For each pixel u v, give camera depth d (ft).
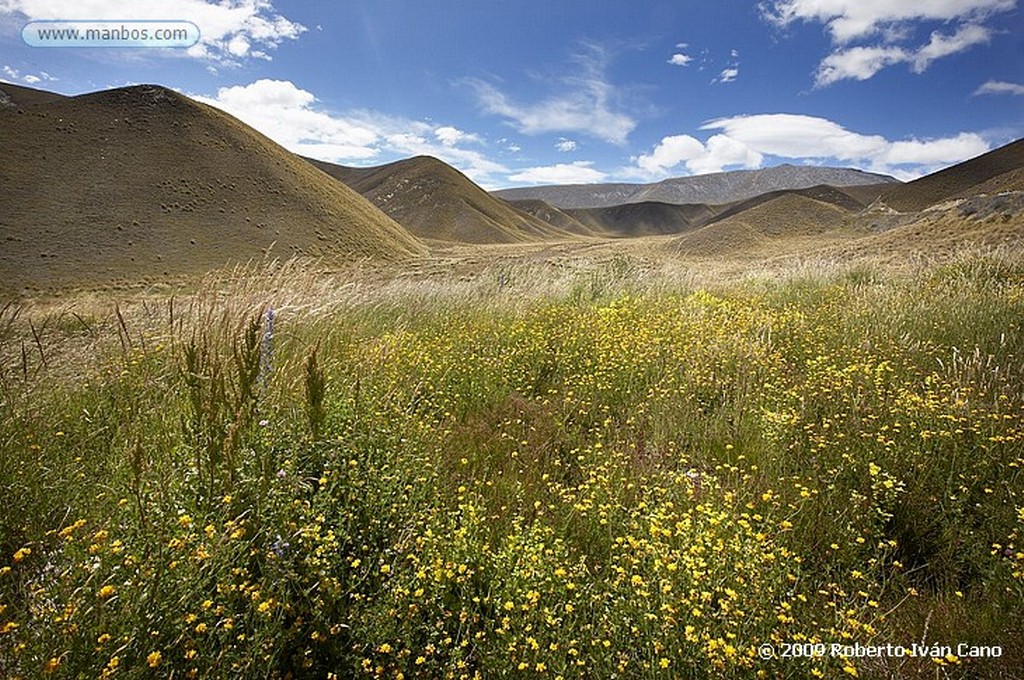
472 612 7.65
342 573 8.14
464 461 11.67
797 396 14.44
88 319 18.84
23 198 252.42
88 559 7.08
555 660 6.92
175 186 293.02
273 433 10.43
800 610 7.95
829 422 12.79
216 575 7.16
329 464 9.82
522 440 13.75
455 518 9.86
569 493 11.32
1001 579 8.33
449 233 637.71
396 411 12.87
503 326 22.79
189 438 9.87
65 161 284.00
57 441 11.35
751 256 303.68
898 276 34.47
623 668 6.89
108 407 12.89
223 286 18.30
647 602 7.52
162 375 14.26
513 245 510.99
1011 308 20.85
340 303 22.49
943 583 8.92
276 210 305.32
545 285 33.19
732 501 10.21
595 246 427.74
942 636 7.62
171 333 15.46
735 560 8.08
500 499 11.05
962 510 9.94
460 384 17.02
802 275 37.22
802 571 8.93
